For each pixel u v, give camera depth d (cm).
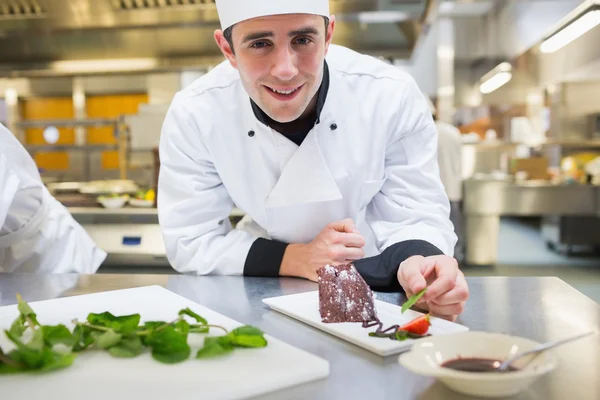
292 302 103
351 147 134
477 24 708
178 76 602
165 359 74
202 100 136
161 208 139
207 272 134
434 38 718
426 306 100
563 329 88
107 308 102
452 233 134
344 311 91
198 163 138
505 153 725
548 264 513
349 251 120
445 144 482
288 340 85
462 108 802
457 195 491
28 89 633
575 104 675
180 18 387
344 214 141
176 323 83
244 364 73
